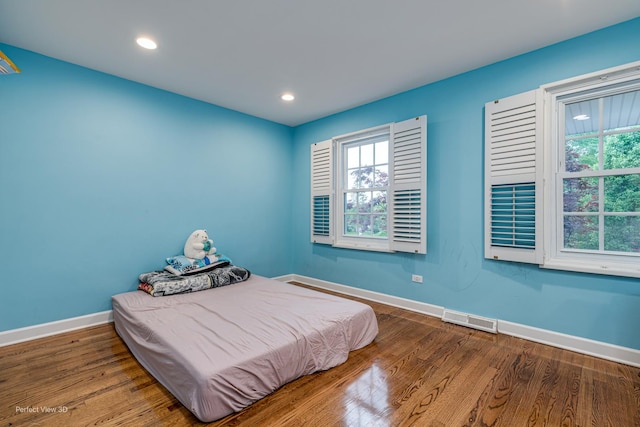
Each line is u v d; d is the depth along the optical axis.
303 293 2.84
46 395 1.68
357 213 3.84
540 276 2.39
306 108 3.75
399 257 3.29
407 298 3.23
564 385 1.80
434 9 1.91
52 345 2.32
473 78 2.73
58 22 2.02
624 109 2.12
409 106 3.19
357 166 3.85
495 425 1.47
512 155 2.46
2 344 2.30
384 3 1.85
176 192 3.28
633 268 2.04
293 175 4.55
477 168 2.72
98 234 2.76
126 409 1.57
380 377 1.89
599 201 2.21
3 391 1.72
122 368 1.97
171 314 2.24
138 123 2.99
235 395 1.54
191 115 3.40
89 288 2.72
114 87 2.84
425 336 2.53
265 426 1.45
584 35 2.18
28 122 2.40
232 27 2.10
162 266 3.18
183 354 1.64
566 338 2.27
